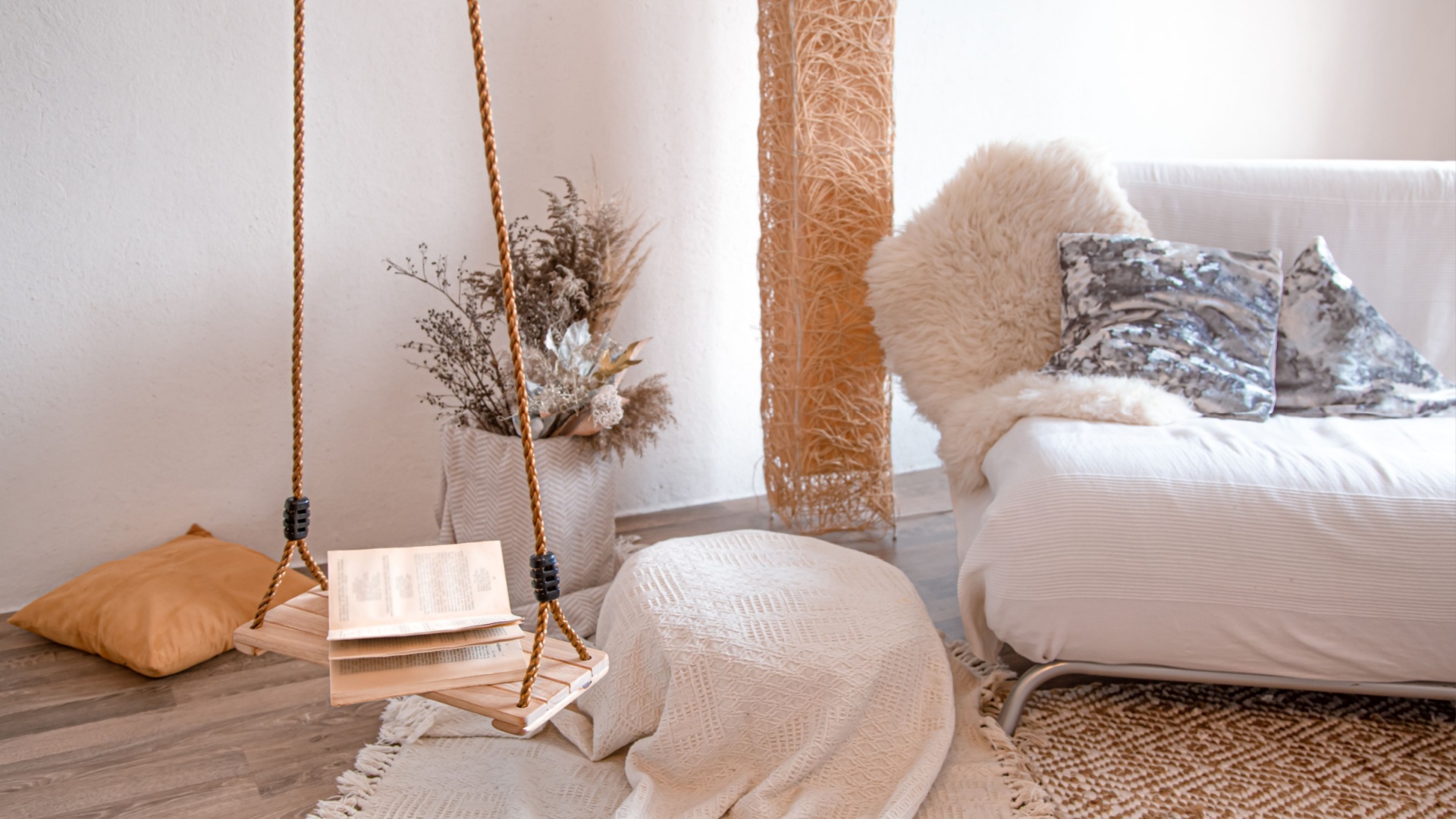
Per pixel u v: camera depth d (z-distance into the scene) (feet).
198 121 6.68
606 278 6.69
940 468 10.09
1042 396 5.71
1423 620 4.58
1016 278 6.64
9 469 6.58
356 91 7.07
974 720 5.11
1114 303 6.35
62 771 4.83
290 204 7.05
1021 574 4.80
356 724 5.26
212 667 5.90
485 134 2.80
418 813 4.48
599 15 7.70
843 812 4.38
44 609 6.19
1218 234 7.07
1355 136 11.00
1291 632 4.69
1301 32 10.44
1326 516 4.61
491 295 6.70
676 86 8.09
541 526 3.04
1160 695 5.50
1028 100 9.53
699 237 8.48
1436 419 6.03
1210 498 4.69
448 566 3.38
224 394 7.11
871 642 4.68
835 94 7.41
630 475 8.71
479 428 6.60
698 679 4.57
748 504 9.05
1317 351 6.42
